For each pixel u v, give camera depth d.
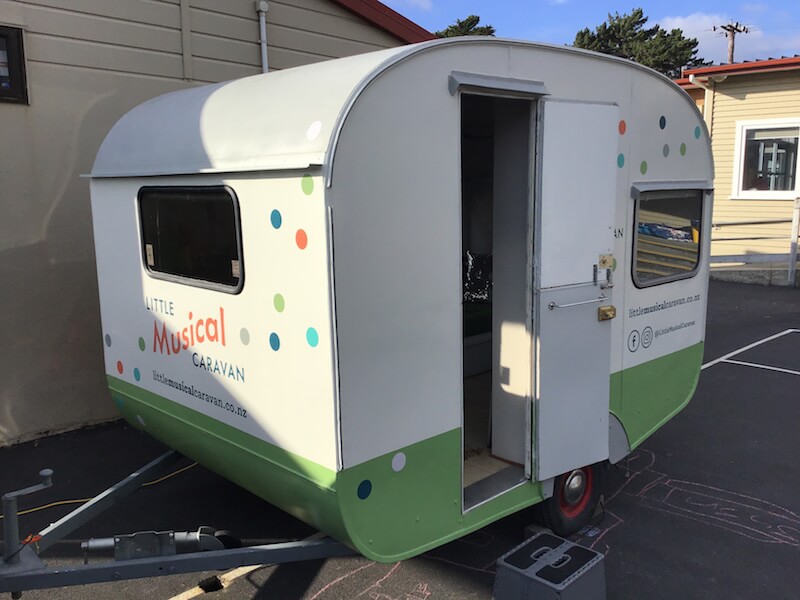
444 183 2.82
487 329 5.29
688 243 4.39
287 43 6.57
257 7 6.26
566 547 2.98
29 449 5.13
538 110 3.15
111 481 4.60
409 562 3.61
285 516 4.13
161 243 3.43
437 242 2.82
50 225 5.22
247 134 2.87
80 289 5.42
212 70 6.05
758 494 4.43
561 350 3.41
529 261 3.26
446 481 3.00
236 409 3.07
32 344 5.23
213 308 3.11
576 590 2.72
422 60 2.68
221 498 4.36
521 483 3.38
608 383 3.72
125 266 3.75
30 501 4.31
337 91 2.59
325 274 2.49
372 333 2.63
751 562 3.63
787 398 6.34
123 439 5.33
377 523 2.75
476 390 4.89
